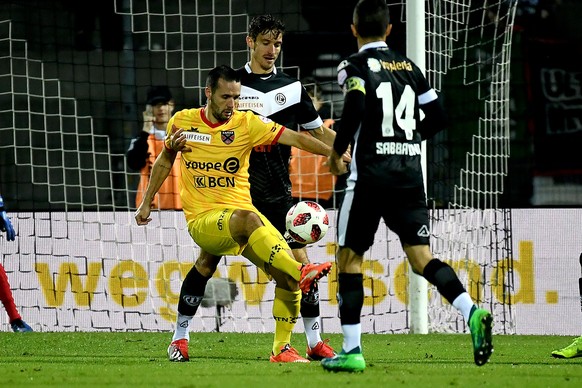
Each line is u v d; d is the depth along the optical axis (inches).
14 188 1523.1
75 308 1306.6
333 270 1291.8
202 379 687.1
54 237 1315.2
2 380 693.9
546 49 1675.7
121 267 1312.7
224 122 829.8
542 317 1280.8
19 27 1620.3
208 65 1609.3
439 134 1492.4
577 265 1283.2
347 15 1596.9
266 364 816.3
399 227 716.0
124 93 1599.4
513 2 1612.9
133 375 721.0
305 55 1584.6
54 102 1588.3
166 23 1620.3
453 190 1469.0
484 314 666.8
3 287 1224.2
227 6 1617.9
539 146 1631.4
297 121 924.0
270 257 792.3
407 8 1210.0
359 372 730.2
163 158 852.0
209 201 831.7
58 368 789.2
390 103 708.0
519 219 1298.0
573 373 742.5
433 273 697.6
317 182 1364.4
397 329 1294.3
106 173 1533.0
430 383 658.8
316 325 890.7
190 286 850.1
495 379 688.4
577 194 1603.1
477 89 1517.0
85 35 1620.3
